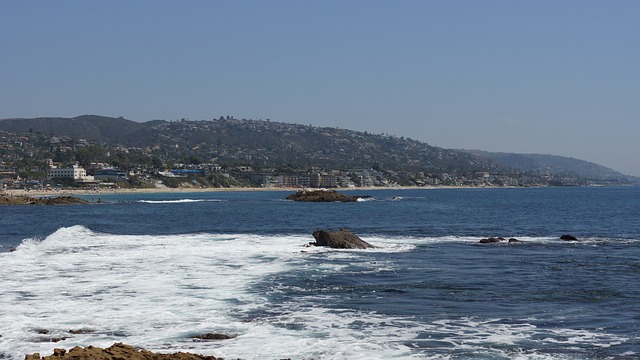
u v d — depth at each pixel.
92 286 28.42
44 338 19.39
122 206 137.62
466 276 32.78
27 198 146.25
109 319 21.91
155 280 30.23
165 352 17.92
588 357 18.06
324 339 19.56
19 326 20.86
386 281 30.84
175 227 71.25
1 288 27.80
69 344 18.72
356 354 18.00
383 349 18.55
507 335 20.41
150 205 143.38
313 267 35.41
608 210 119.81
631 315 23.45
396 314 23.30
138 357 16.00
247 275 32.09
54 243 47.78
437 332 20.67
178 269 34.00
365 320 22.23
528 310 24.27
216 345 18.80
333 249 44.94
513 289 28.92
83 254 40.66
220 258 39.06
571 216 98.56
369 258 40.09
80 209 121.69
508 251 45.56
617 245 50.69
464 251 45.16
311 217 94.62
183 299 25.56
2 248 45.66
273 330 20.61
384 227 73.12
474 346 19.02
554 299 26.56
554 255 43.06
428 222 83.31
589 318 22.94
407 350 18.48
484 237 58.88
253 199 193.75
